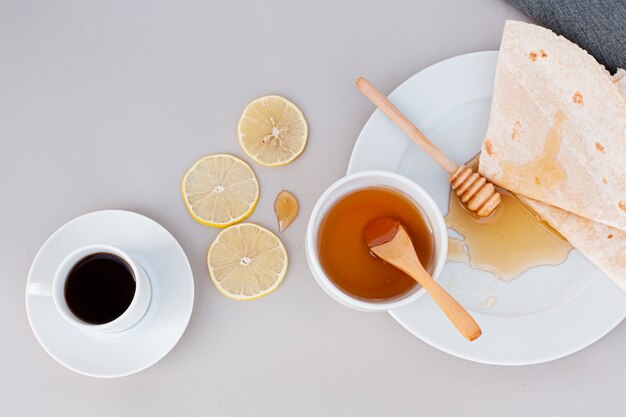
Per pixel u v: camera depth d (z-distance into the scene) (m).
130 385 0.64
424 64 0.67
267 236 0.65
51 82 0.66
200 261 0.65
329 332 0.64
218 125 0.66
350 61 0.67
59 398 0.64
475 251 0.64
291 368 0.64
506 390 0.64
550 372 0.64
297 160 0.66
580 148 0.61
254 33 0.67
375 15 0.67
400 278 0.60
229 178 0.65
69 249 0.62
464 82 0.64
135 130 0.66
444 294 0.56
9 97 0.66
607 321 0.62
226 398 0.64
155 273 0.62
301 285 0.65
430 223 0.60
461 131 0.65
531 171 0.62
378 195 0.61
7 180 0.65
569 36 0.65
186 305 0.62
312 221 0.57
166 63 0.67
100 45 0.67
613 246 0.61
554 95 0.62
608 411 0.64
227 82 0.67
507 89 0.62
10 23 0.67
